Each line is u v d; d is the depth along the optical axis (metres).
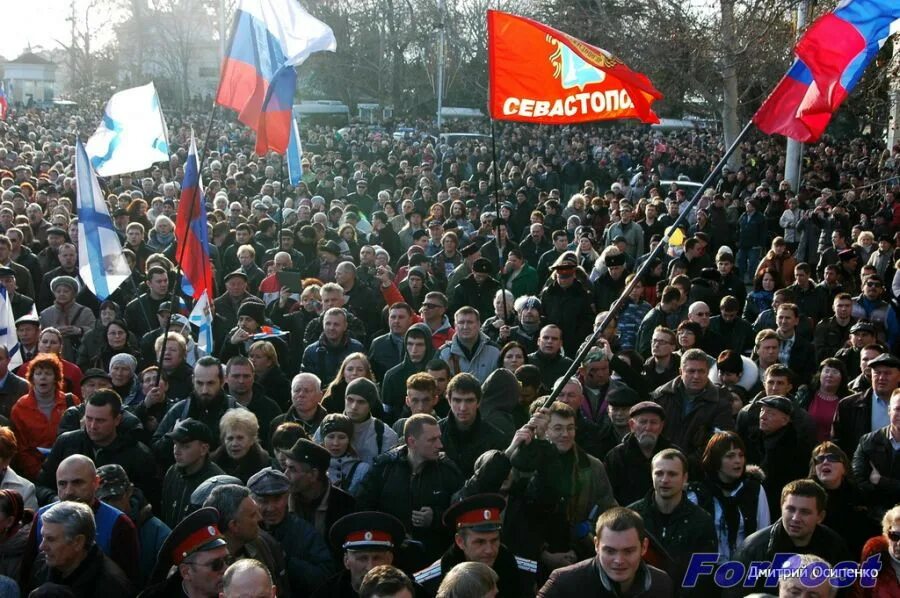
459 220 18.14
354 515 5.41
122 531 5.77
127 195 18.08
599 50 7.82
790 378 7.91
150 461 6.93
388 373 8.83
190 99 72.81
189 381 8.62
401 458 6.43
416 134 48.50
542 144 42.84
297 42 10.89
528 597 5.87
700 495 6.29
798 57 7.10
